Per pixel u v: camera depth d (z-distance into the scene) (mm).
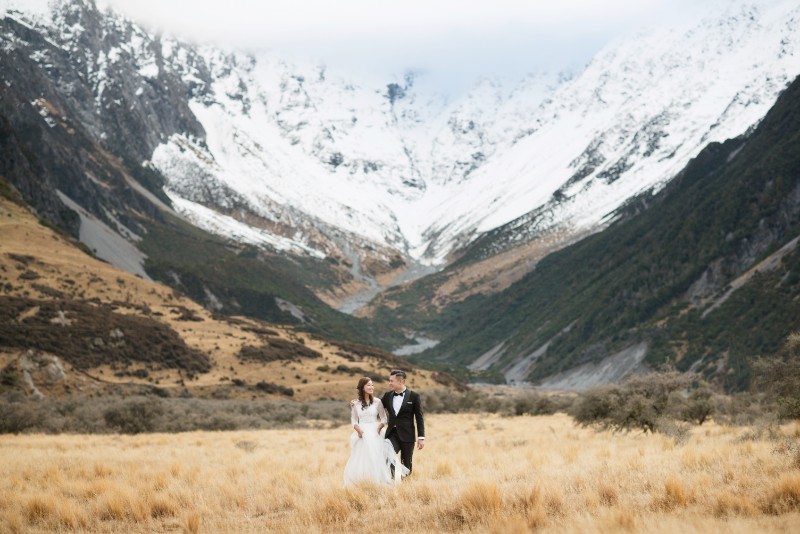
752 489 10266
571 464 15172
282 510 12328
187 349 125750
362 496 11906
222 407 79062
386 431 13828
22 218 164000
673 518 8820
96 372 104000
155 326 128000
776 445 14438
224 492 13625
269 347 144250
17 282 125438
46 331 105312
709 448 16453
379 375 144125
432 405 88625
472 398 89750
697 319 180000
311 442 30547
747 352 145750
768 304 158625
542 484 11445
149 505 12250
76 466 18188
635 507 9867
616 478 11938
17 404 46188
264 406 81375
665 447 19469
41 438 33438
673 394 35250
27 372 91688
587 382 198500
